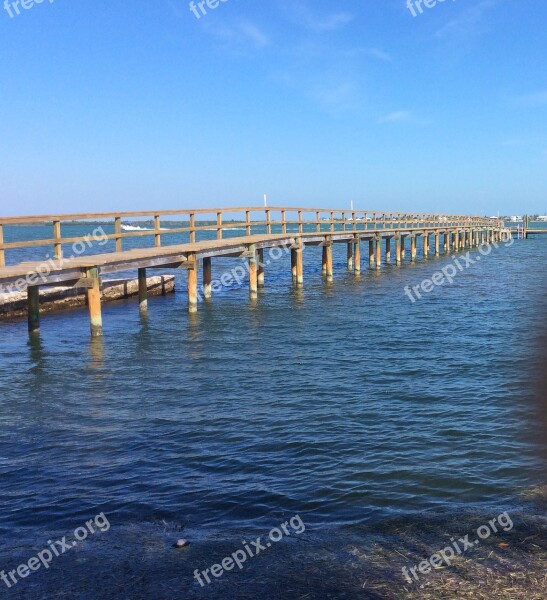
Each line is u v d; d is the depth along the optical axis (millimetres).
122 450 6484
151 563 4145
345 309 17000
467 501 4988
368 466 5832
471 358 10633
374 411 7660
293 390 8781
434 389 8672
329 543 4336
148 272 28969
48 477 5773
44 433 7105
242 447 6477
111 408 8109
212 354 11422
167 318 15773
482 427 6918
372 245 31828
